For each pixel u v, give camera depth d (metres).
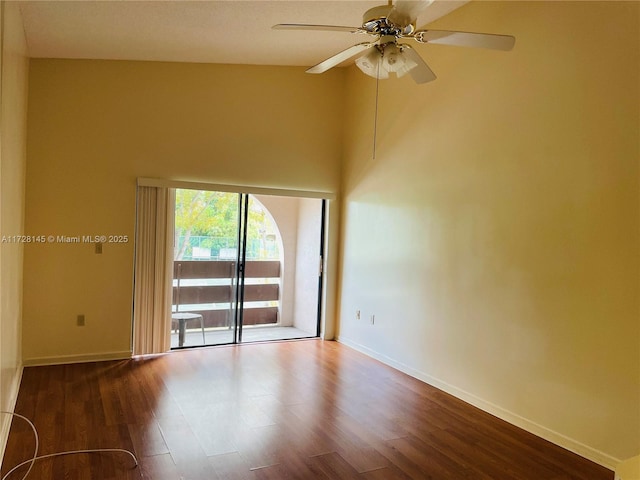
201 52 4.77
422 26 4.57
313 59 5.29
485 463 2.97
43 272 4.64
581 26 3.15
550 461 3.02
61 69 4.68
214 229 5.57
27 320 4.59
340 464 2.88
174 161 5.13
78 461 2.78
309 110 5.81
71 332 4.76
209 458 2.88
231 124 5.40
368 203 5.49
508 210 3.67
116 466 2.74
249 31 4.16
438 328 4.38
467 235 4.07
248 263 5.86
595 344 3.04
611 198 2.95
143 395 3.90
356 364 5.04
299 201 6.19
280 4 3.61
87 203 4.79
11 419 3.29
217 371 4.62
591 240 3.07
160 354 5.14
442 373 4.31
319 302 6.23
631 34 2.86
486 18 3.89
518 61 3.61
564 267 3.24
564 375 3.23
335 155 5.99
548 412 3.33
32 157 4.57
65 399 3.76
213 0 3.43
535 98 3.47
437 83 4.45
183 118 5.17
